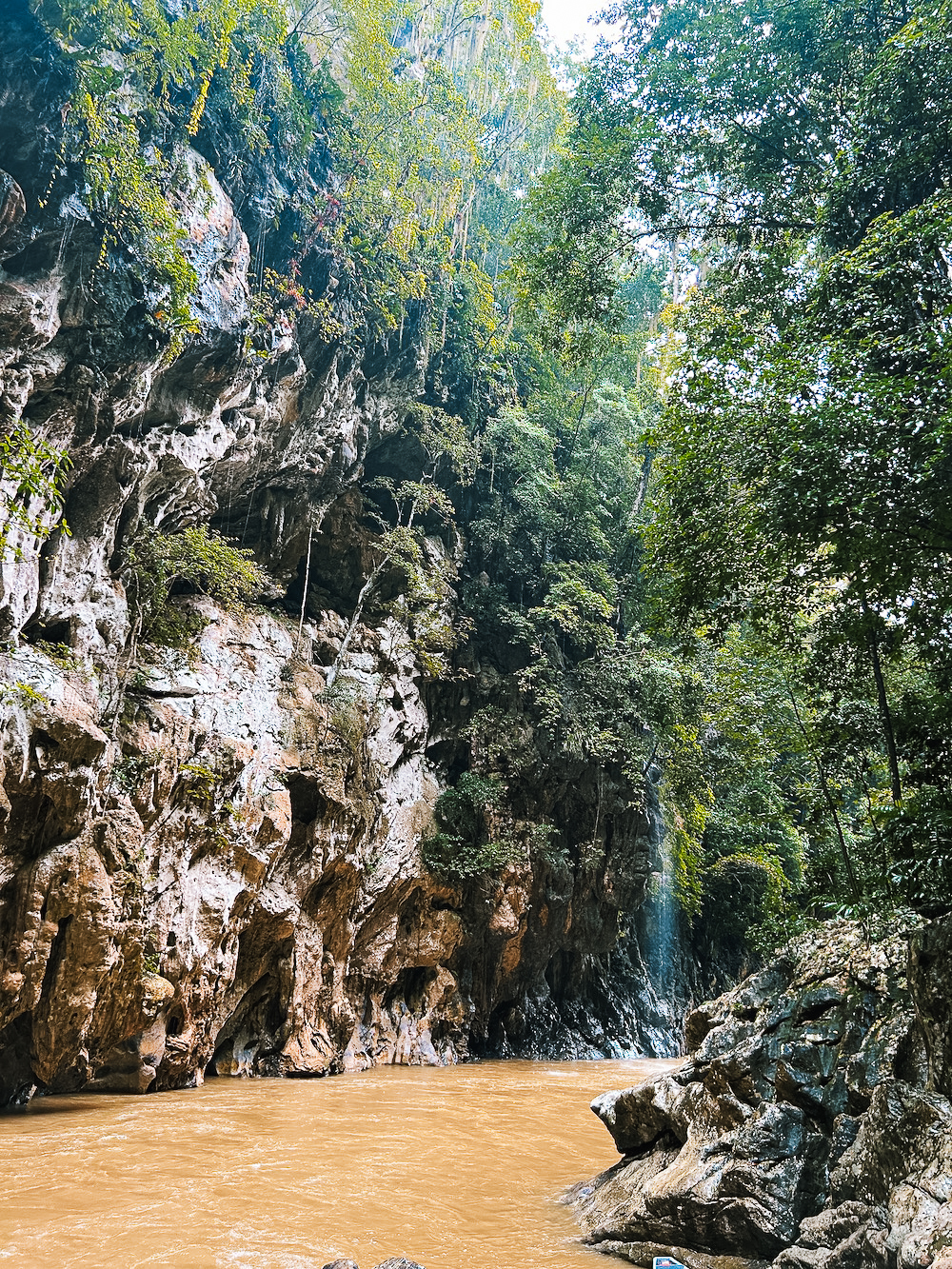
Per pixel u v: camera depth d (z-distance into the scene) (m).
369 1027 20.44
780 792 28.14
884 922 7.62
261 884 16.98
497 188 30.55
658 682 26.06
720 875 31.48
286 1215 7.36
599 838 26.42
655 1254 6.62
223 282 17.55
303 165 20.70
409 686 23.50
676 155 15.38
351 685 21.53
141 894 13.71
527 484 27.14
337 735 19.95
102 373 15.16
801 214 14.11
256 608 20.42
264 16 19.20
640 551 29.94
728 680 18.41
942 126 9.66
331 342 21.00
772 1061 7.13
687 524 8.44
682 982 30.73
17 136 13.78
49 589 14.49
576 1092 16.42
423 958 21.78
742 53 13.55
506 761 24.67
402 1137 11.13
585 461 29.98
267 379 19.48
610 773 26.77
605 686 26.56
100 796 13.73
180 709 16.08
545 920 24.81
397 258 23.34
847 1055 6.71
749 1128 6.73
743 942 33.62
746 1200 6.29
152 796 14.84
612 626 29.41
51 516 14.47
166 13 16.69
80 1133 10.58
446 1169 9.43
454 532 26.03
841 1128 6.36
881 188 10.32
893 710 9.80
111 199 14.84
